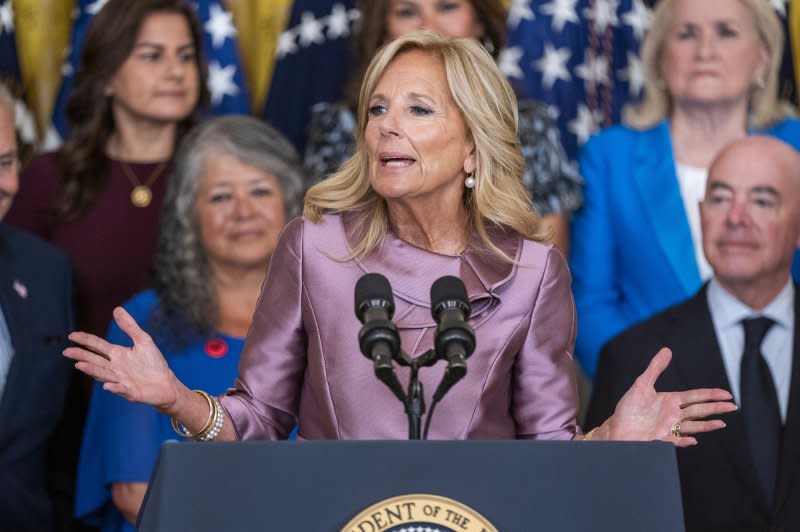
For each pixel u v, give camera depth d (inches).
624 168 616.7
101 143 610.5
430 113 346.6
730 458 537.6
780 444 544.1
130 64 613.6
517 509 252.5
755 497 532.7
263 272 564.7
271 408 349.4
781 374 558.9
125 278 590.9
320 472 252.2
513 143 359.9
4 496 514.9
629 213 609.6
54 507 546.0
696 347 568.1
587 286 604.4
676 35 625.0
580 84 638.5
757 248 571.5
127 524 539.2
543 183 600.4
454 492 252.7
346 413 340.2
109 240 594.6
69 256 578.6
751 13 619.2
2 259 546.6
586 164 622.2
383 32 618.2
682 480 537.0
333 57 646.5
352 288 347.9
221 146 574.9
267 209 572.4
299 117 645.9
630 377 569.3
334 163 611.5
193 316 551.5
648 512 255.1
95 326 586.2
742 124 617.3
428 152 343.9
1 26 645.3
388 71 352.2
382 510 250.2
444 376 278.5
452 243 359.3
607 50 642.2
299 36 649.0
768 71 619.5
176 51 621.0
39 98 642.8
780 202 576.7
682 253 600.7
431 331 343.6
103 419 537.3
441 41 354.0
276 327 353.1
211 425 327.0
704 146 616.4
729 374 561.9
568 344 359.6
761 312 567.5
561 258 362.9
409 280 348.5
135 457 524.1
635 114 628.7
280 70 649.0
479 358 345.1
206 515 248.8
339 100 640.4
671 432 312.3
